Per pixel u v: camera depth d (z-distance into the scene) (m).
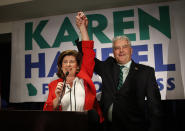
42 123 0.93
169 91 2.19
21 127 0.93
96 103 1.83
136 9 2.38
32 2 2.35
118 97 1.68
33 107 2.72
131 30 2.36
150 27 2.32
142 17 2.35
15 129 0.94
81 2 2.36
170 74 2.21
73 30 2.53
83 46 1.85
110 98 1.71
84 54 1.84
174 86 2.18
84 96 1.72
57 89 1.46
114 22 2.42
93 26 2.48
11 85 2.63
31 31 2.66
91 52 1.85
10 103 2.81
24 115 0.94
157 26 2.30
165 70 2.22
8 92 3.12
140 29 2.34
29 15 2.64
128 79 1.71
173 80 2.19
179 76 2.18
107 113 1.71
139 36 2.33
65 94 1.72
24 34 2.68
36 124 0.93
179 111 2.33
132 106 1.65
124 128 1.62
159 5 2.33
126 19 2.39
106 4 2.41
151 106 1.60
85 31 1.90
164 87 2.21
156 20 2.31
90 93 1.75
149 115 1.61
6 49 3.22
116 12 2.43
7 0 2.40
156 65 2.25
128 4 2.40
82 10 2.53
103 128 1.85
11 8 2.48
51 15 2.62
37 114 0.93
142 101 1.65
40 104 2.71
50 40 2.58
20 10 2.53
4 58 3.21
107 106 1.70
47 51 2.57
